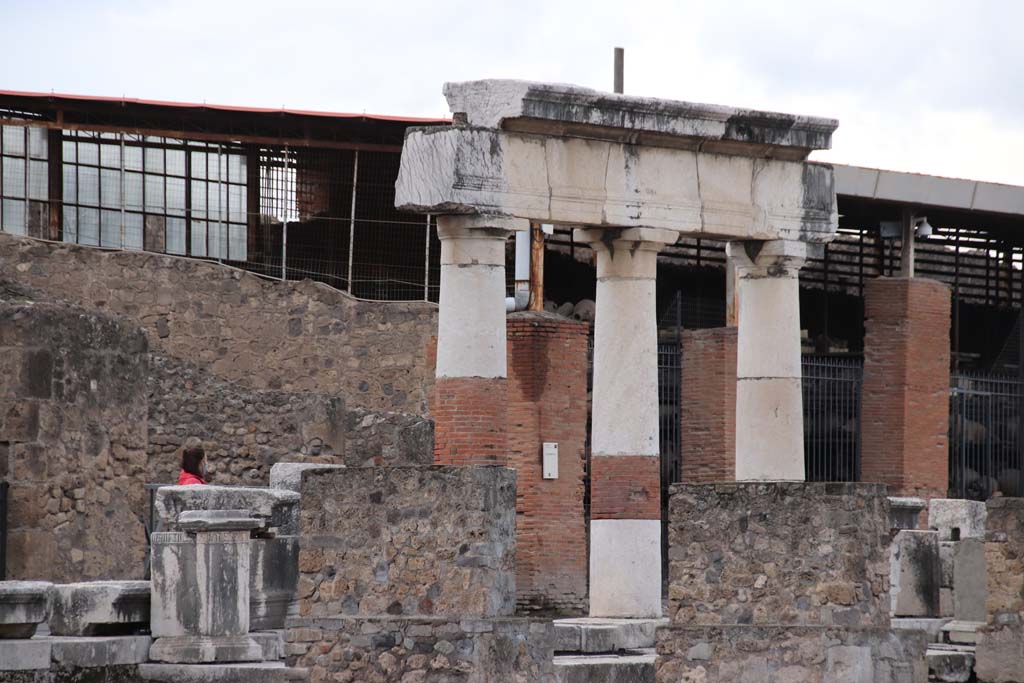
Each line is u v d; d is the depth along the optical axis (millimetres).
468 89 50344
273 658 36844
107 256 64250
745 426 55094
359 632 34375
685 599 38031
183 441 57094
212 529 36312
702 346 71125
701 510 38062
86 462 48719
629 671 41906
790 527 37469
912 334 75312
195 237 68500
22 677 33969
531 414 63562
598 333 52656
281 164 69375
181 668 35500
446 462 49188
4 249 62812
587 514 69188
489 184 49469
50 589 35750
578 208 50969
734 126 53156
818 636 36688
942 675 45688
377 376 66938
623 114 51219
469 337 49375
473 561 33969
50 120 66562
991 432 76625
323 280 69875
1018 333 85750
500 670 33656
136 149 67812
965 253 87188
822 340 82500
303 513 35219
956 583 48969
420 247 70938
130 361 51125
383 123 67188
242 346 65750
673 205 52594
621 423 52062
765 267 55125
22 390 46250
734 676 36969
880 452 75188
